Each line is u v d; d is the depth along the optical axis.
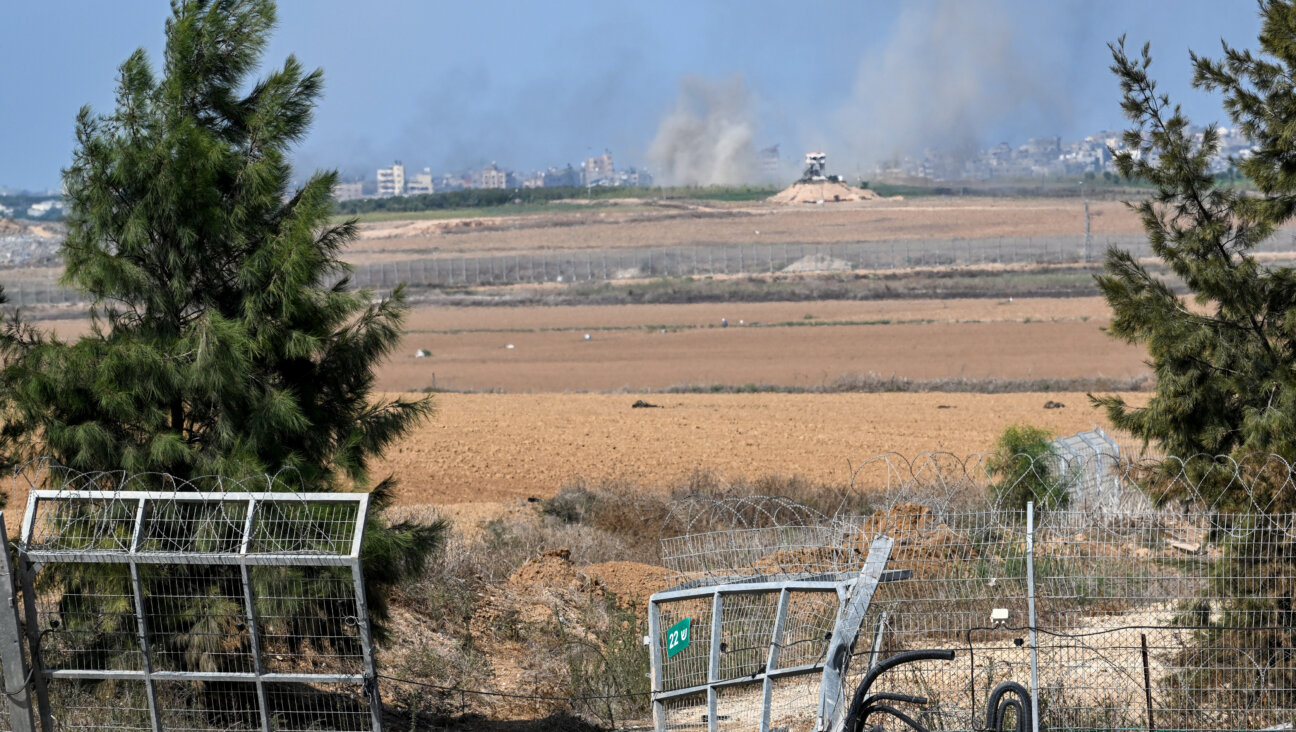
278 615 33.28
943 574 42.22
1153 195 47.06
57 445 34.31
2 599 28.84
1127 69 44.69
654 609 33.41
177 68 36.38
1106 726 35.38
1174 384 42.84
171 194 35.09
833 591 30.30
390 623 42.38
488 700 41.38
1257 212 43.81
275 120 37.16
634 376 198.38
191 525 33.50
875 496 77.44
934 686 38.44
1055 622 42.53
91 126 36.16
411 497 92.38
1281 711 36.47
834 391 174.12
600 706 40.94
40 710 29.83
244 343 34.66
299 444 36.91
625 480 94.50
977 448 114.25
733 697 34.72
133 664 33.41
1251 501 38.28
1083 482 63.19
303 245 34.97
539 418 140.50
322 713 34.00
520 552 63.03
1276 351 43.50
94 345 34.31
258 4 37.81
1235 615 38.59
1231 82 44.06
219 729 32.28
